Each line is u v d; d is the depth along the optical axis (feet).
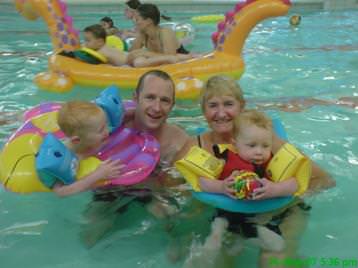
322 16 20.42
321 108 8.24
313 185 5.23
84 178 4.84
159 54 9.89
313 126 7.41
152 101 5.36
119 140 5.45
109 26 14.02
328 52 12.89
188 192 5.18
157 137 5.74
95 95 8.93
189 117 7.85
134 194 5.16
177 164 4.75
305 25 17.95
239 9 9.68
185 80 8.66
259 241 4.33
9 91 9.16
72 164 4.90
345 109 8.18
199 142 5.42
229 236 4.43
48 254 4.36
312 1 22.70
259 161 4.72
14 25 18.11
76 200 5.24
